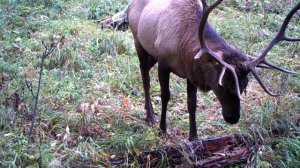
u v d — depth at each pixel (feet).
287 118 16.87
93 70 20.47
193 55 14.26
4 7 25.43
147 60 17.97
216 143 15.23
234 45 23.26
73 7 27.25
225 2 29.32
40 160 13.88
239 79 13.26
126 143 14.87
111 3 27.78
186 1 15.28
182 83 20.43
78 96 18.04
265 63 13.43
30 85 16.60
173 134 16.66
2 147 14.43
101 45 22.58
